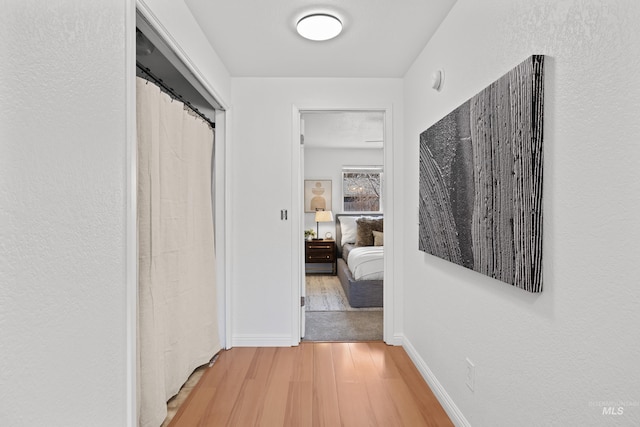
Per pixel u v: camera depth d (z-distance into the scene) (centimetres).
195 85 245
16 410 84
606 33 98
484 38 171
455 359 205
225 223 312
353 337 344
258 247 321
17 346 84
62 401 99
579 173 109
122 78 130
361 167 711
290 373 267
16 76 83
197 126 261
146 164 186
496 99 152
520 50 141
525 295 137
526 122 129
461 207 189
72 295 103
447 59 219
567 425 114
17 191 84
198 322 262
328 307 453
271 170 320
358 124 507
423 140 255
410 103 299
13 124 83
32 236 89
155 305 193
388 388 245
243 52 271
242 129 319
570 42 112
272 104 320
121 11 130
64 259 100
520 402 141
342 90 321
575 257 110
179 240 230
